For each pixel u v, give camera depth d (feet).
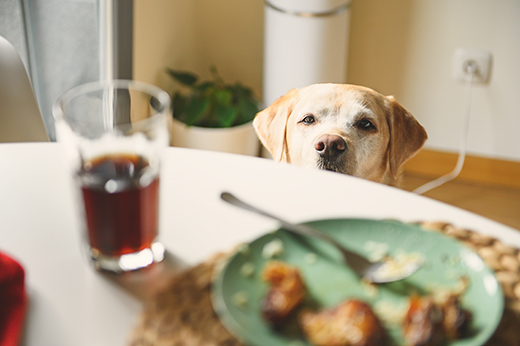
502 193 5.74
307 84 5.26
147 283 2.12
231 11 5.96
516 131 5.60
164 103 2.12
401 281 2.08
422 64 5.59
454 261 2.11
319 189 2.47
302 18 5.04
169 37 5.55
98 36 4.93
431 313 1.78
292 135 3.32
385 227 2.21
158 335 1.88
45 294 2.07
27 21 4.70
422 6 5.37
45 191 2.43
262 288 2.03
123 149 2.12
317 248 2.18
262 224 2.32
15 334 1.84
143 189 2.09
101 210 2.08
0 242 2.22
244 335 1.76
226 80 6.33
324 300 2.03
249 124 5.45
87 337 1.91
